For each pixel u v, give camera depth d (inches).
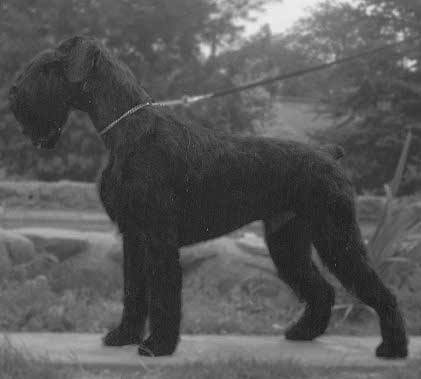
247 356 137.9
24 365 126.9
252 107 548.1
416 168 448.8
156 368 130.6
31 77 133.0
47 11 438.0
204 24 474.6
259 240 181.6
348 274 138.3
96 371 131.1
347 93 478.6
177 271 133.1
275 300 170.2
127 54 462.3
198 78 466.0
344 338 151.9
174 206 133.2
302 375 129.6
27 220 248.4
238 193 136.2
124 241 137.3
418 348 146.2
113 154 133.6
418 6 476.7
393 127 457.4
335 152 142.9
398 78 467.5
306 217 138.6
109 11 441.1
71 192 278.2
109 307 162.1
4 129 442.0
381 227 170.4
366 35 490.6
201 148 135.1
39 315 153.2
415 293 173.0
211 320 156.3
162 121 134.7
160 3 454.0
